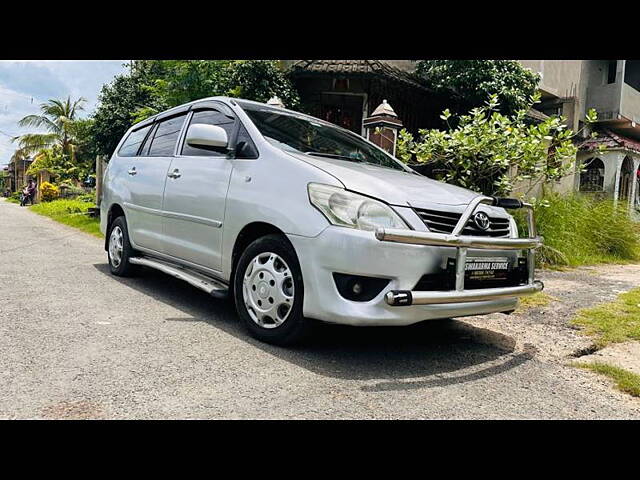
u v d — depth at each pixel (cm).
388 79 1042
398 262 277
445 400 259
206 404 235
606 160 1555
